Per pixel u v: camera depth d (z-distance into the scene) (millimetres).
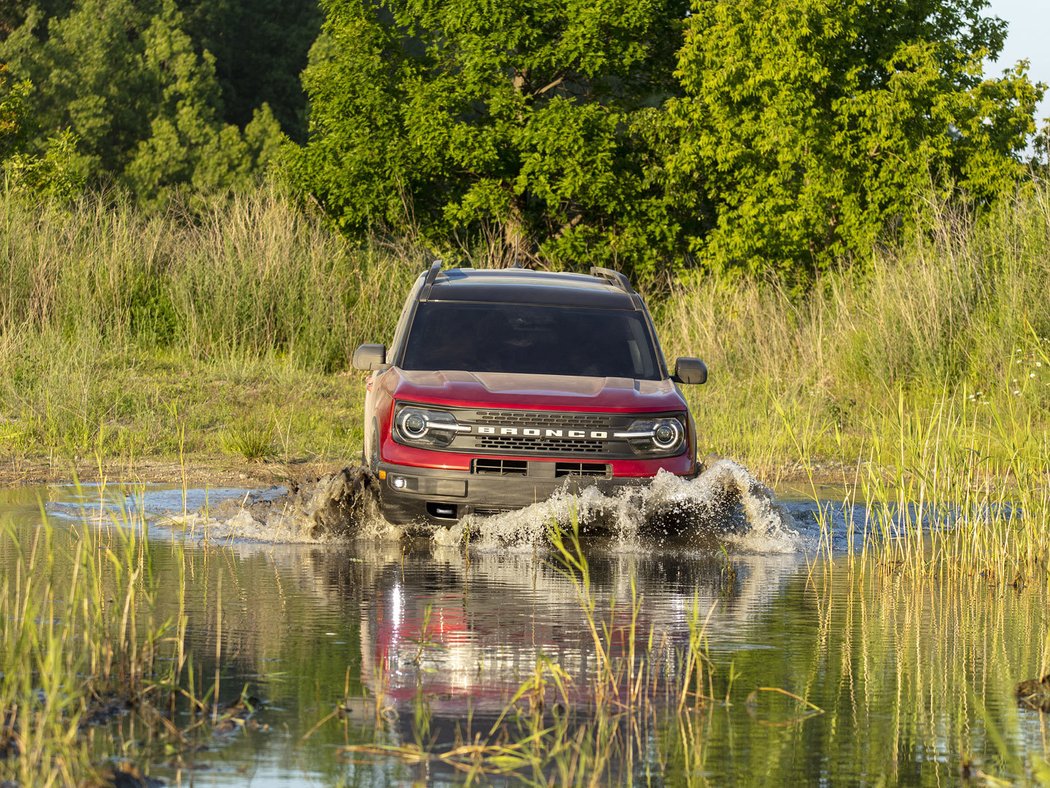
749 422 33750
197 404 35812
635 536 19453
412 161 66688
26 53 111562
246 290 46000
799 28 58406
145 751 8828
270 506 22188
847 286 49812
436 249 67062
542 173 64500
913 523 21719
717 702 10328
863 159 59844
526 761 8680
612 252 65312
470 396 19391
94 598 12242
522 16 66688
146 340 44750
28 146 92250
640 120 65375
